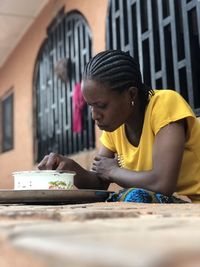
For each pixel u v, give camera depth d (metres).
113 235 0.29
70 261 0.20
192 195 1.58
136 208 0.76
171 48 2.71
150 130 1.54
